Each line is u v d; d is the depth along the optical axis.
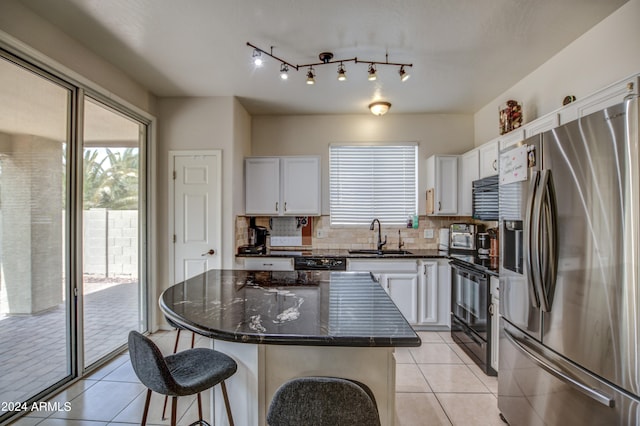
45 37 2.07
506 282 1.91
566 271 1.40
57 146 2.21
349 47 2.43
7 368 1.89
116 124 2.87
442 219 4.00
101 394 2.16
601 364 1.22
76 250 2.33
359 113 3.99
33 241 2.04
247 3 1.93
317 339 1.10
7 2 1.84
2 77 1.85
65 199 2.27
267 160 3.78
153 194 3.30
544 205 1.50
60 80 2.21
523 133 2.51
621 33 1.96
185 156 3.40
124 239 2.97
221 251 3.38
